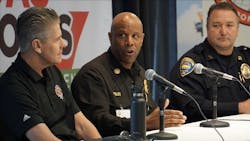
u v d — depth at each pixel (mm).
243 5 5371
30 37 2816
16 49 3979
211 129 3047
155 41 5090
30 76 2867
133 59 3689
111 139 2559
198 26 5121
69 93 3184
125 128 3395
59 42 2881
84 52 4387
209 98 3922
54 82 3076
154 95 4836
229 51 4137
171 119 3107
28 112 2736
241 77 4145
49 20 2826
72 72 4305
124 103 3605
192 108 3871
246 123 3285
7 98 2766
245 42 5363
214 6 4125
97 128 3455
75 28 4324
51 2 4184
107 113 3469
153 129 3121
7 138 2777
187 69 3975
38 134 2703
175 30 5168
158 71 5117
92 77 3549
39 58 2873
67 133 3021
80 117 3205
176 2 5086
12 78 2811
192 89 3920
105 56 3703
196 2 5109
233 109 3844
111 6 4566
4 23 3922
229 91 4051
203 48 4145
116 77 3646
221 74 3260
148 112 3701
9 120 2756
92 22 4438
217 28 4059
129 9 4832
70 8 4297
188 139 2721
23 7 4020
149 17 5035
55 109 3000
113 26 3674
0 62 3908
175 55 5180
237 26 4109
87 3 4402
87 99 3510
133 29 3639
